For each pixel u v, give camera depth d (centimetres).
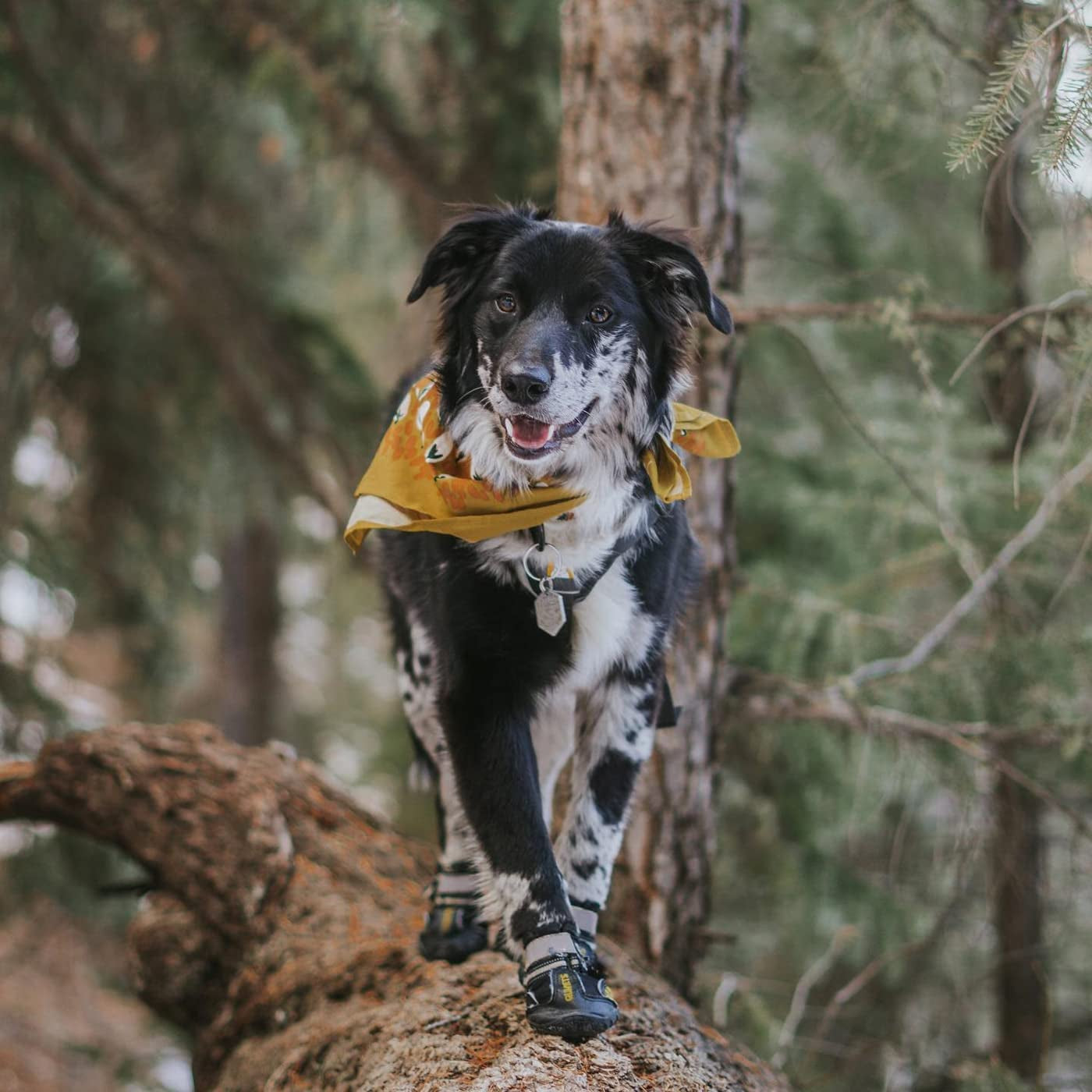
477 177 622
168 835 414
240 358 745
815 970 449
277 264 881
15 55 661
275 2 614
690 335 325
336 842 418
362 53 609
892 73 475
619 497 305
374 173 705
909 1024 547
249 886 399
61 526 802
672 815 404
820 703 433
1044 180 320
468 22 581
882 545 541
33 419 785
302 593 1658
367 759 1112
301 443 773
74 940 867
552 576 296
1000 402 565
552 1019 270
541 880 283
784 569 566
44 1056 769
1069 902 496
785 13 566
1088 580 486
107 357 787
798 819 534
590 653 305
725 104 402
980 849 458
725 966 635
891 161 536
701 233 394
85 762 430
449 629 302
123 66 765
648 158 396
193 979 405
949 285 590
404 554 359
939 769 451
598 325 303
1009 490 482
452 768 299
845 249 593
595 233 311
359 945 371
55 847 696
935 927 467
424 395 319
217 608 1411
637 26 394
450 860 345
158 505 838
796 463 609
